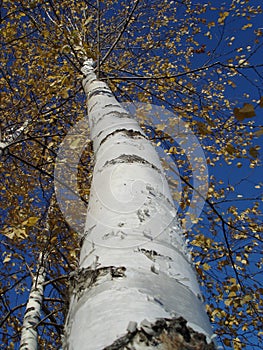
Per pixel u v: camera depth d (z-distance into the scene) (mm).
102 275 895
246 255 4406
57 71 4832
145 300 785
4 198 4844
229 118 4582
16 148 4965
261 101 1622
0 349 4266
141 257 951
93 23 6488
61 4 5539
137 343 680
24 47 5055
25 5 4730
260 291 4137
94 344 702
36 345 3057
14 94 4848
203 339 719
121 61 6336
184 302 818
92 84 3350
